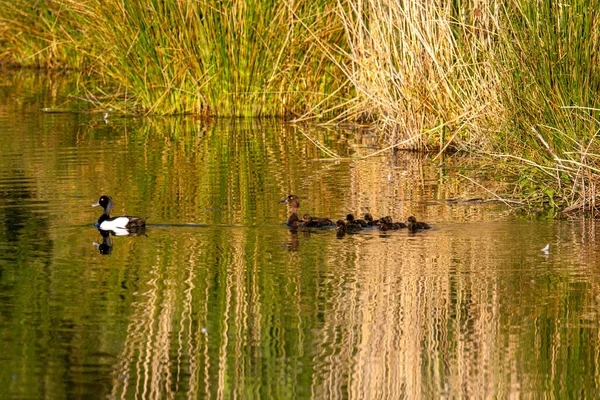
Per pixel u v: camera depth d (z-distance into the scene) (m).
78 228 14.62
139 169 19.34
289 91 26.53
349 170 19.61
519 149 17.84
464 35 20.45
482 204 16.53
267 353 9.87
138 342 10.10
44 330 10.38
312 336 10.31
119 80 28.12
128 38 26.70
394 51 21.78
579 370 9.57
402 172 19.39
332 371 9.50
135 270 12.48
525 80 17.39
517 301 11.37
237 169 19.52
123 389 9.02
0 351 9.82
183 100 27.69
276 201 16.53
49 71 38.59
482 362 9.75
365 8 23.48
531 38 17.20
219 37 26.50
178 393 8.98
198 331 10.42
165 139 23.31
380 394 9.01
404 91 21.91
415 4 21.05
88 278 12.13
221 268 12.57
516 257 13.09
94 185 17.72
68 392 8.95
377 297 11.49
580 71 16.58
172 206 16.09
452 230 14.61
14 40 40.00
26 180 18.14
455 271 12.45
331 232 14.48
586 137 16.31
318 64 26.44
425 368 9.59
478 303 11.30
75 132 24.27
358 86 22.47
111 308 11.07
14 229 14.52
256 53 26.66
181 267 12.62
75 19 29.56
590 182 15.91
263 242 13.86
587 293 11.62
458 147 21.62
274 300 11.38
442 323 10.69
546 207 16.23
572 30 16.64
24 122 25.94
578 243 13.78
